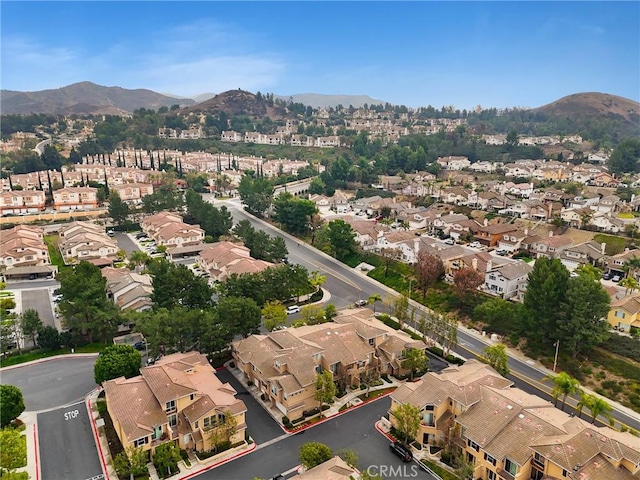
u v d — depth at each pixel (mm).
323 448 52500
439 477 53500
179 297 86062
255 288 91938
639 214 150125
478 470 53031
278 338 73125
